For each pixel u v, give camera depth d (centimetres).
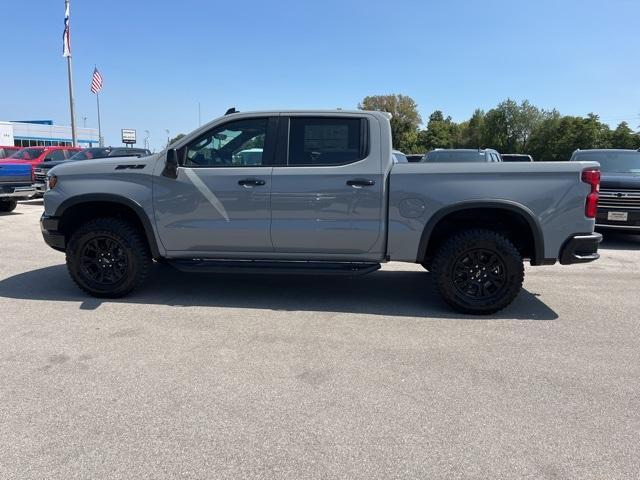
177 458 273
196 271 539
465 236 511
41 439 289
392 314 527
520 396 348
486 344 445
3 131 5091
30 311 518
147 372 378
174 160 520
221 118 538
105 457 273
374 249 525
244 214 529
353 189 513
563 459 277
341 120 525
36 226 1120
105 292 559
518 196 496
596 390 359
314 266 531
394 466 269
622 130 8375
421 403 336
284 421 311
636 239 1098
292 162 527
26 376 369
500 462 273
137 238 550
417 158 1419
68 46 2806
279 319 505
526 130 9400
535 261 514
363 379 371
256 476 259
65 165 564
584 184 495
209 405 330
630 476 263
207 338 449
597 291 638
